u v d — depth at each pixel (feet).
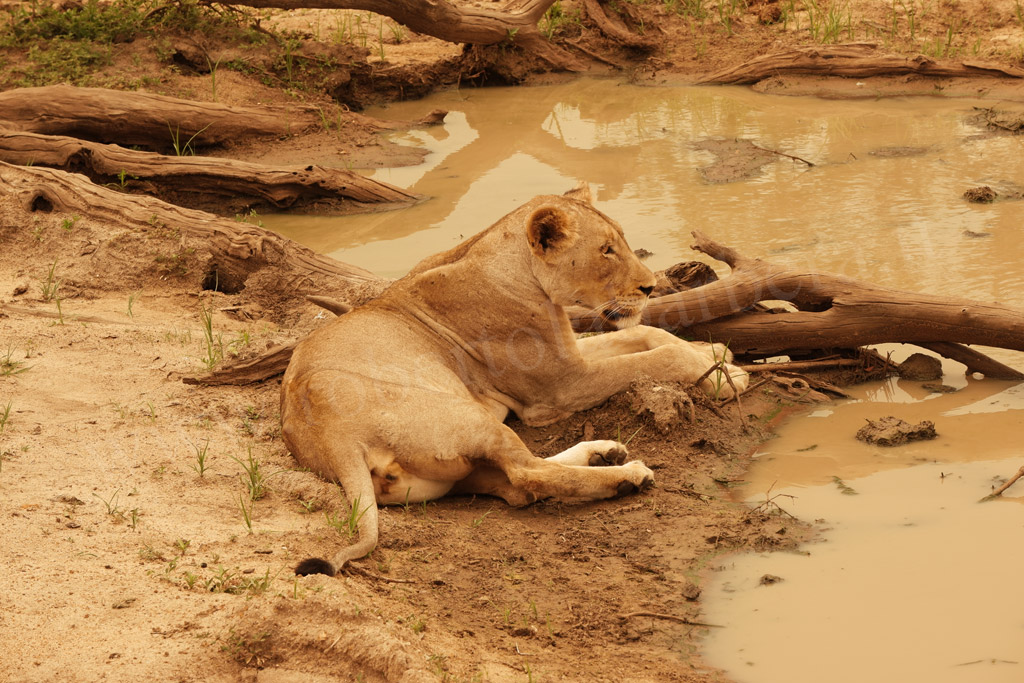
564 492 30.86
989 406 37.22
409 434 29.99
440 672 21.62
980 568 26.96
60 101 73.51
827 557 28.02
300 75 91.61
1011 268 46.44
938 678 22.79
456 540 28.68
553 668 23.24
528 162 72.13
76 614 22.17
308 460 30.40
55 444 31.09
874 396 38.75
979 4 102.42
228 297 47.65
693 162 69.31
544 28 108.17
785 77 94.63
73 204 52.75
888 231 52.90
